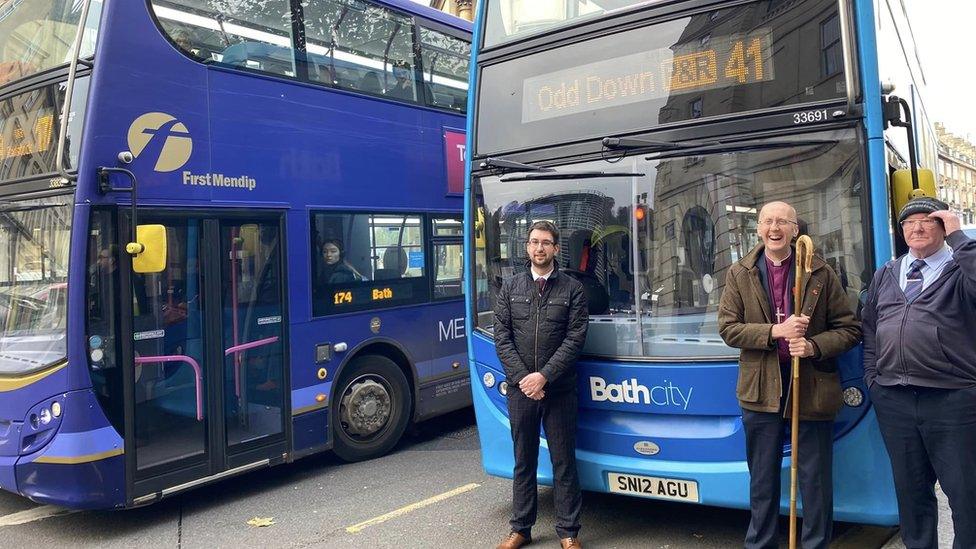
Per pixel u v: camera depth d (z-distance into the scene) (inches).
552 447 172.4
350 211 267.4
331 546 189.0
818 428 147.3
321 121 259.0
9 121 214.2
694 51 171.8
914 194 168.2
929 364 135.9
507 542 177.6
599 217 180.9
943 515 192.7
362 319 270.4
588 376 177.2
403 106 292.2
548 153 189.0
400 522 204.7
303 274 249.8
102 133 195.6
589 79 184.9
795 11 161.5
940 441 136.7
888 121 156.9
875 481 152.3
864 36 153.8
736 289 152.3
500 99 199.2
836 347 142.8
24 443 196.4
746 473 159.0
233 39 233.0
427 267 299.6
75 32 201.0
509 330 175.2
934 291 137.3
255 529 204.4
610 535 186.5
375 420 276.7
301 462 276.7
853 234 152.6
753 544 153.7
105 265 195.6
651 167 175.5
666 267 171.8
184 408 213.5
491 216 197.5
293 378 245.1
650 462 168.7
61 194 195.3
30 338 198.7
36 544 197.5
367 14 281.1
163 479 206.4
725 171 166.4
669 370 166.6
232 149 229.5
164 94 211.5
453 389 310.5
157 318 207.9
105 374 194.9
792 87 160.4
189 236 217.5
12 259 205.9
